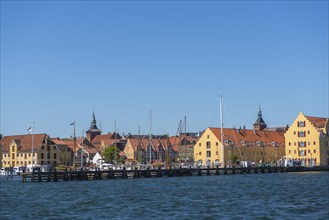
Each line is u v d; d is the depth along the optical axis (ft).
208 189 352.08
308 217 209.15
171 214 221.87
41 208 251.80
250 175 564.30
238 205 250.37
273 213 221.05
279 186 374.22
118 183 428.97
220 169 571.69
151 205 254.88
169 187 376.27
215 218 209.77
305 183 407.64
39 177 456.04
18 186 407.85
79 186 395.14
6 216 225.15
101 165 614.75
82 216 220.84
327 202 258.78
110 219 211.20
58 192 341.82
